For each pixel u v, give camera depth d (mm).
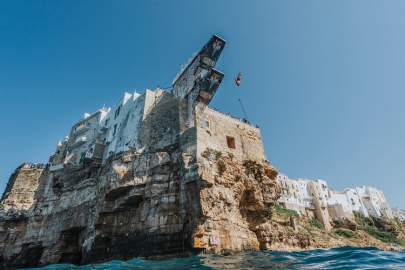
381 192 99938
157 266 17641
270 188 31141
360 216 84688
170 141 29938
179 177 25438
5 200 40094
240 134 35625
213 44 31047
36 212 39031
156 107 34656
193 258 19781
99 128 45312
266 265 15664
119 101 42969
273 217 36250
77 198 35250
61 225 34625
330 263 14672
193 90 32344
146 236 23500
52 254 33406
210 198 22906
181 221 23000
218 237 22453
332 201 83125
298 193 77000
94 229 27266
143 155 28406
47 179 43156
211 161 26719
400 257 15086
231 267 15539
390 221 84062
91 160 38812
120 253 24781
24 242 36625
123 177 26828
